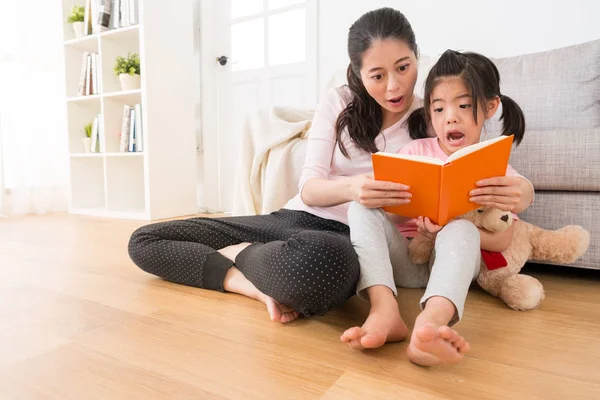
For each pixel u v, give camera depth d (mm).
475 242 742
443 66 898
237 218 1133
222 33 2934
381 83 917
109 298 985
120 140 2771
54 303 948
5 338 747
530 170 1154
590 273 1254
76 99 2797
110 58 2730
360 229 793
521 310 892
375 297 720
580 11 1839
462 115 880
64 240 1819
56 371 620
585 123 1492
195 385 576
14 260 1415
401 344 711
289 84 2676
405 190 754
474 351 687
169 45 2623
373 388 565
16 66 2711
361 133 1004
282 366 631
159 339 738
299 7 2600
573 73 1524
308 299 730
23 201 2762
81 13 2812
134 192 2885
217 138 3002
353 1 2369
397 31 889
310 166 1027
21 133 2738
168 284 1107
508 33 1999
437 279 689
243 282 964
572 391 560
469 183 732
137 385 577
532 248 1011
